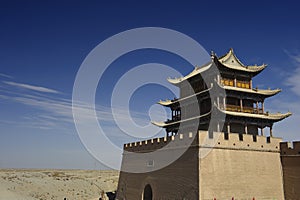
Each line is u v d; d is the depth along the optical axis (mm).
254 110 49000
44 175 114188
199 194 37719
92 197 72250
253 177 42062
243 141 42750
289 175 43750
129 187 56719
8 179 84250
